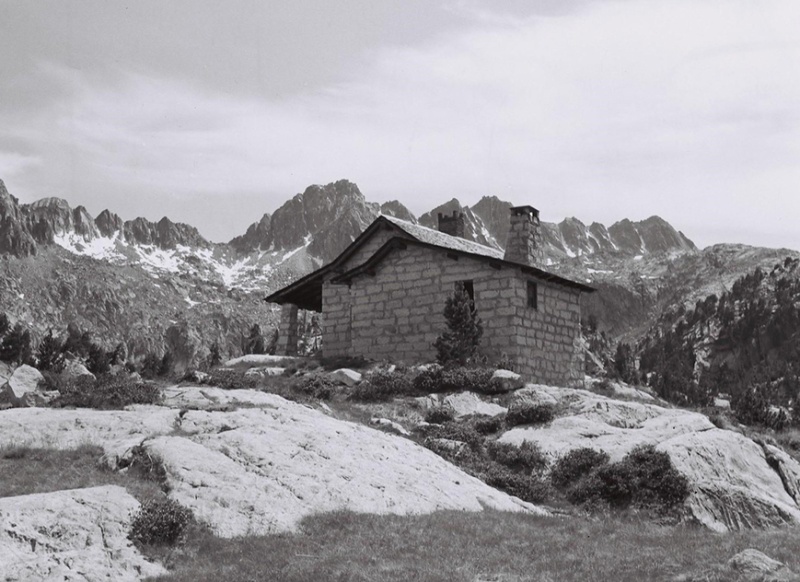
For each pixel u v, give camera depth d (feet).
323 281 171.12
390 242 152.35
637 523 82.33
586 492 90.17
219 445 74.43
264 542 58.70
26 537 50.85
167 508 58.08
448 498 76.64
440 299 147.74
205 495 64.49
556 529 70.74
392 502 71.67
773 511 85.56
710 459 94.58
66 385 115.14
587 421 107.65
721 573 51.88
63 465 69.00
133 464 69.36
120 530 55.52
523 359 140.26
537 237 170.60
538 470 97.55
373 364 144.56
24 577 46.80
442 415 114.83
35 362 229.66
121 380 114.93
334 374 135.64
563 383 152.66
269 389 121.90
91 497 57.98
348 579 50.96
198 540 58.44
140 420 81.66
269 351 276.21
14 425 79.41
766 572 51.21
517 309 140.46
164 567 53.62
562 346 153.89
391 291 153.58
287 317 183.42
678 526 81.05
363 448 83.10
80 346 275.59
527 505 84.48
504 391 123.24
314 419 90.02
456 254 146.00
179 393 101.86
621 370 361.92
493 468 95.55
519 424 110.52
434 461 87.51
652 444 98.78
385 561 55.31
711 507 85.10
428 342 147.84
